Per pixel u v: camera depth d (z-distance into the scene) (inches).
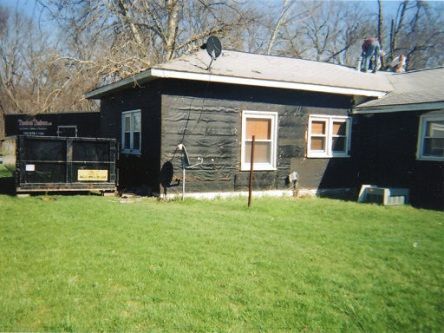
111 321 130.3
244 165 427.8
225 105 411.8
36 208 303.6
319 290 161.9
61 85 672.4
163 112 381.4
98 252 197.8
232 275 173.6
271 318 137.7
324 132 483.2
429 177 432.8
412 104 423.2
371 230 274.7
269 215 315.9
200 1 798.5
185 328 128.3
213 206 353.4
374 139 494.9
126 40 725.3
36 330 124.0
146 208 322.7
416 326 137.3
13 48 1278.3
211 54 390.6
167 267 179.6
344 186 499.2
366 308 148.0
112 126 547.8
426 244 239.1
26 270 170.9
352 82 503.5
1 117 1342.3
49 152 374.0
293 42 1283.2
